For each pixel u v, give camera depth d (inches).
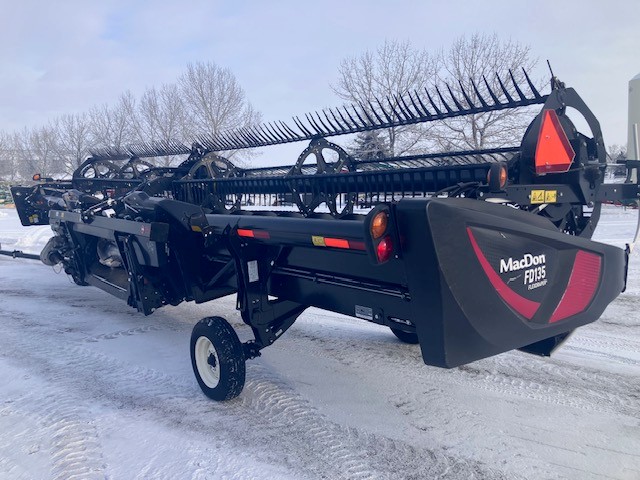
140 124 1213.1
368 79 693.3
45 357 181.6
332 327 211.3
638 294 251.1
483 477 106.8
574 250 116.4
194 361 150.8
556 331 113.6
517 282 104.7
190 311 245.1
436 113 156.9
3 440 124.0
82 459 115.3
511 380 154.3
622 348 179.5
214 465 112.1
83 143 1275.8
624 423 127.5
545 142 122.3
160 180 230.2
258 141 226.1
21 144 1681.8
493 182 108.9
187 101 1159.6
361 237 108.7
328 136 195.2
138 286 186.4
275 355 179.3
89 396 148.6
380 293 121.3
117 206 204.5
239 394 143.9
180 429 128.4
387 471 109.1
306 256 140.0
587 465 110.0
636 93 159.8
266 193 209.2
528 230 106.0
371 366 167.9
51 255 267.0
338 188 171.8
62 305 258.2
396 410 136.9
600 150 142.5
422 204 92.0
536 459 112.7
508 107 139.2
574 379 154.0
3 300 269.4
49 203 286.8
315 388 151.8
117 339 202.1
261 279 147.6
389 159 187.0
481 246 98.2
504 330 103.0
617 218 555.2
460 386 150.9
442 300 94.2
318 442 121.3
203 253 173.6
